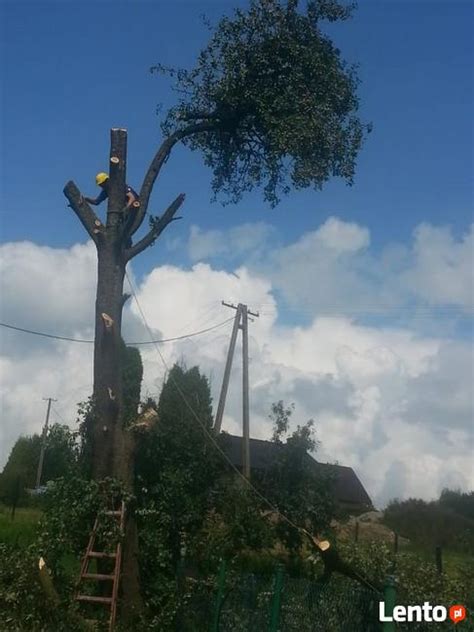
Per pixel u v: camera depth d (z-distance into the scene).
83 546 12.70
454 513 31.41
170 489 14.78
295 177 14.84
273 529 17.30
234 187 16.17
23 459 51.69
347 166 15.14
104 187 14.61
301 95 14.87
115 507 12.83
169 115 15.34
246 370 29.11
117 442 13.16
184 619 11.96
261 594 10.16
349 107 15.50
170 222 14.59
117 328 13.71
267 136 15.13
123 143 14.37
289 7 15.14
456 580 12.74
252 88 15.02
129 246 14.38
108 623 11.90
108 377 13.41
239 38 15.10
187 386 22.28
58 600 11.77
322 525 17.86
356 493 49.16
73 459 13.46
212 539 15.42
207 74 15.23
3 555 12.66
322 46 15.34
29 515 33.84
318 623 9.37
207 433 16.48
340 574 15.09
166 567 13.08
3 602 11.67
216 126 15.47
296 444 18.33
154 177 14.73
